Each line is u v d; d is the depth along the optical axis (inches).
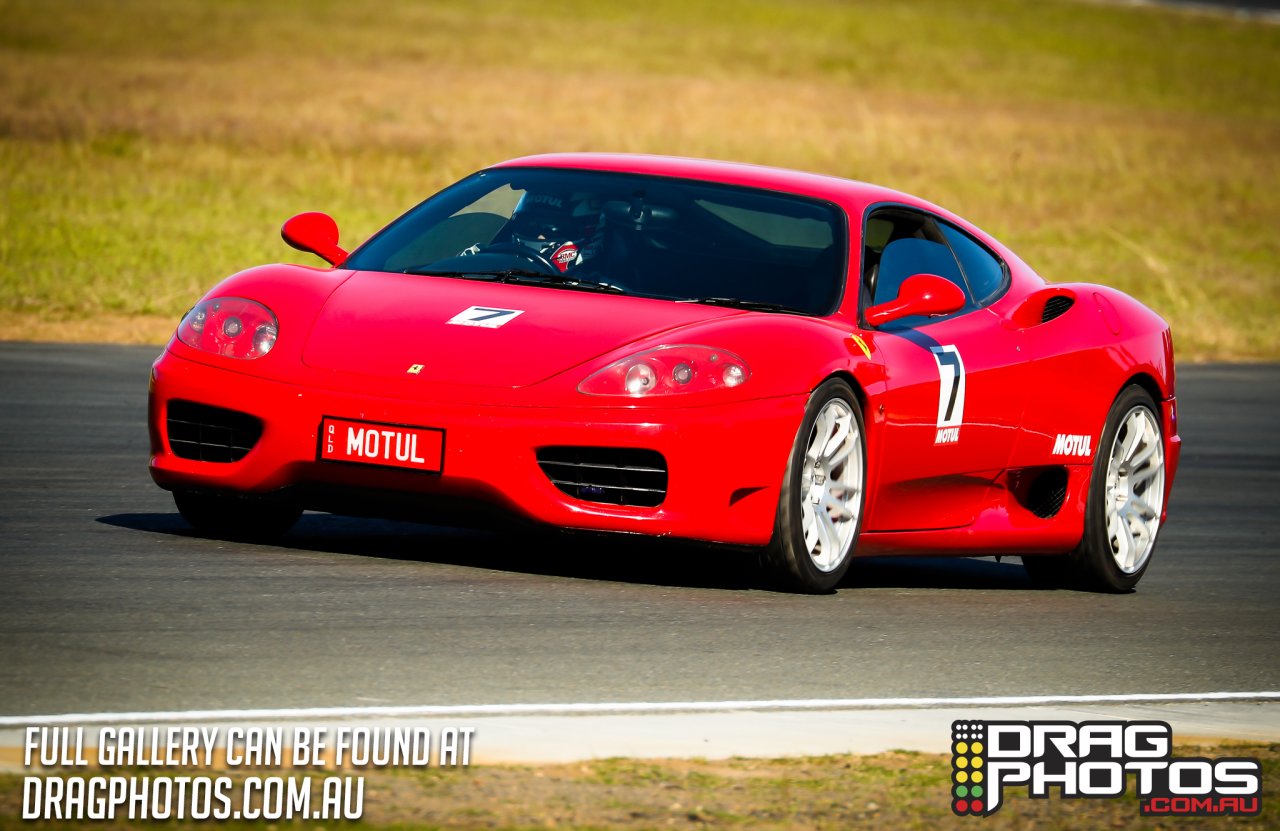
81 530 850.1
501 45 6466.5
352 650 644.7
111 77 4756.4
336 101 4505.4
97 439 1173.1
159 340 1740.9
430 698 587.8
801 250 885.2
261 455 780.6
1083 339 962.1
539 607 740.7
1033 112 5634.8
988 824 504.7
